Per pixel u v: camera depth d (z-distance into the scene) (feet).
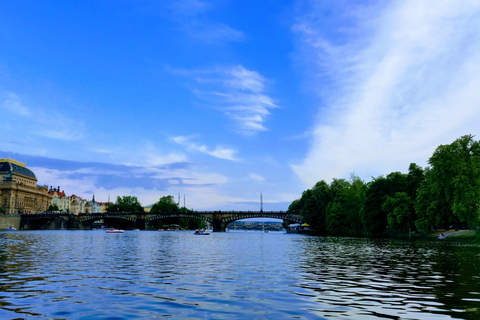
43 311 48.16
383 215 355.77
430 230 346.33
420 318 44.91
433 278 77.51
